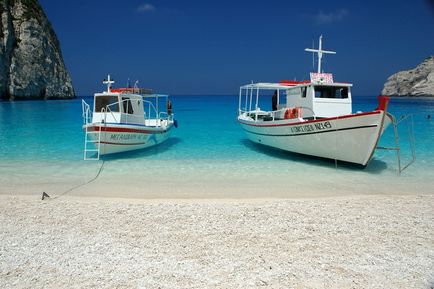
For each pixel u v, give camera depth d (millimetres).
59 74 86125
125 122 16703
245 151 17766
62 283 5438
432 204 9375
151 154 16875
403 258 6301
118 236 7176
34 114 38156
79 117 34656
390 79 144750
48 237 7125
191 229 7551
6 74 71062
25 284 5410
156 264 6035
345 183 11922
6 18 73188
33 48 76938
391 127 26859
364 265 6047
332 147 13938
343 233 7391
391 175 13016
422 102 76625
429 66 132250
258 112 21734
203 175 12914
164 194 10547
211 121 32656
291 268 5926
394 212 8719
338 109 15969
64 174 12898
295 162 15258
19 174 12789
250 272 5789
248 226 7734
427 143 19875
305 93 16406
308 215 8461
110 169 13750
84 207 9039
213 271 5812
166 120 22188
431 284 5453
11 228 7582
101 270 5832
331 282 5504
